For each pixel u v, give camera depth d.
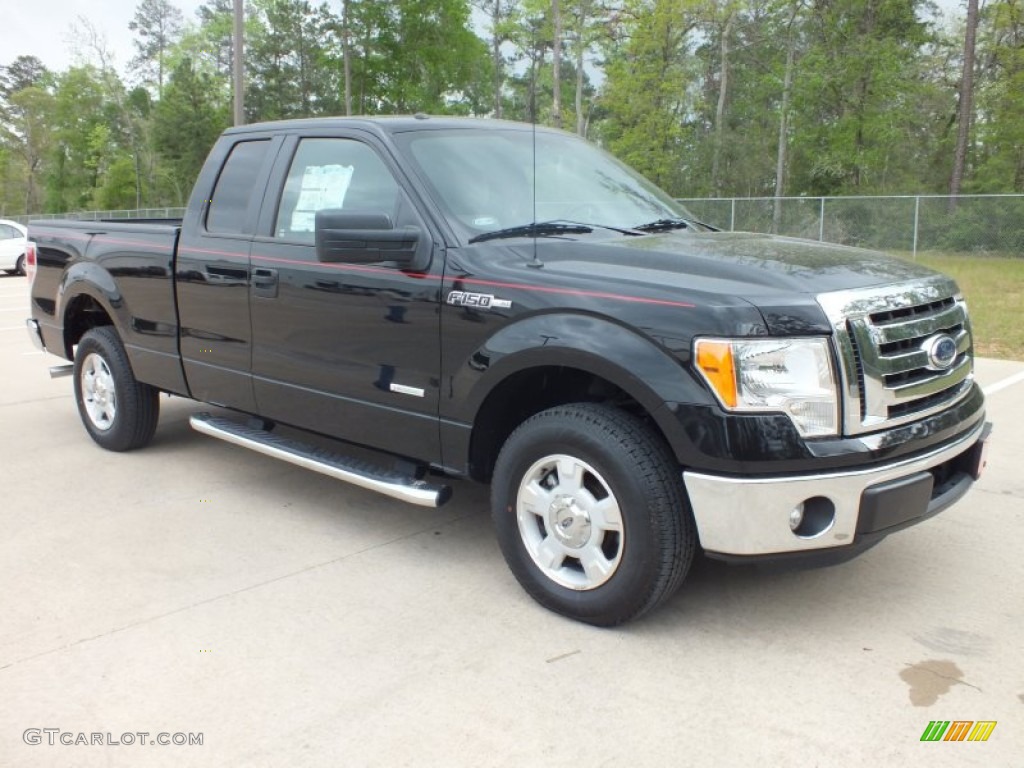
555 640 3.30
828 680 3.00
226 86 63.03
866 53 31.98
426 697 2.93
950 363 3.33
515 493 3.52
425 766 2.57
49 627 3.43
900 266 3.54
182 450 5.90
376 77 45.62
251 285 4.47
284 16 56.88
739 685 2.98
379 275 3.86
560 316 3.27
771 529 2.96
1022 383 7.90
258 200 4.59
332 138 4.31
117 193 65.50
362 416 4.08
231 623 3.46
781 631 3.36
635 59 34.94
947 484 3.47
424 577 3.88
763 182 38.44
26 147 78.12
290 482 5.24
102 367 5.80
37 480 5.27
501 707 2.87
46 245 6.10
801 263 3.33
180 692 2.97
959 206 19.92
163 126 58.53
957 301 3.58
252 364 4.59
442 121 4.31
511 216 3.94
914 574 3.86
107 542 4.30
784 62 37.44
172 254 4.95
